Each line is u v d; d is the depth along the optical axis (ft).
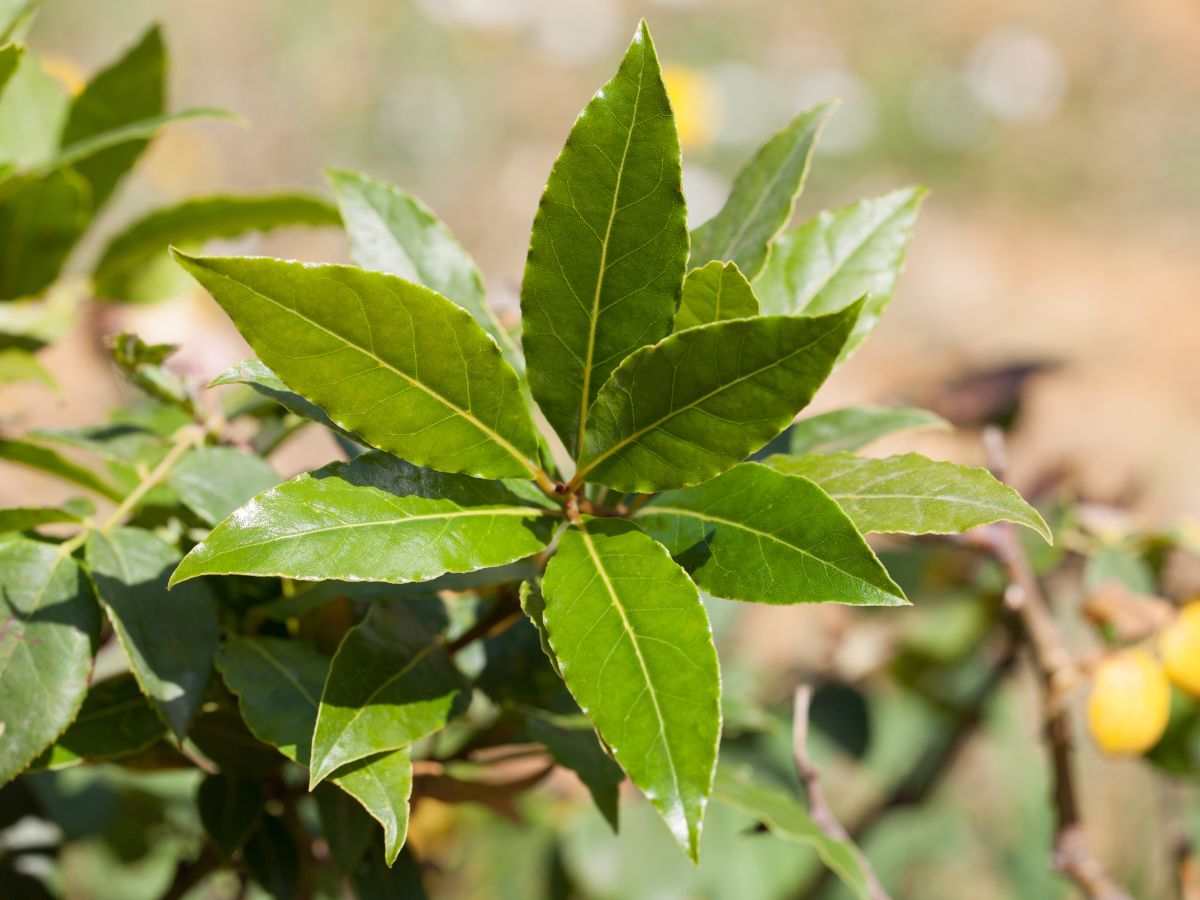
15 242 2.28
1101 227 15.53
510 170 13.97
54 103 2.32
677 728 1.69
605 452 1.79
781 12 17.49
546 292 1.80
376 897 2.06
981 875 4.63
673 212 1.77
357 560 1.73
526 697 2.07
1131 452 10.28
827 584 1.73
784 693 3.76
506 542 1.79
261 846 2.08
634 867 3.27
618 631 1.73
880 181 15.87
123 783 2.96
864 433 2.07
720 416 1.74
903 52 17.46
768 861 3.42
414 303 1.73
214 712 1.98
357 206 1.96
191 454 2.03
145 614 1.88
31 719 1.83
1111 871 4.22
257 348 1.72
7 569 1.87
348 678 1.81
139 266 2.35
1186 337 13.20
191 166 9.86
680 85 7.16
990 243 15.16
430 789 2.07
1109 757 2.55
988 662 3.53
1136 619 2.49
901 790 3.64
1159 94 17.20
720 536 1.78
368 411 1.76
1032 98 16.92
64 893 2.86
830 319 1.69
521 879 3.67
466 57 14.64
